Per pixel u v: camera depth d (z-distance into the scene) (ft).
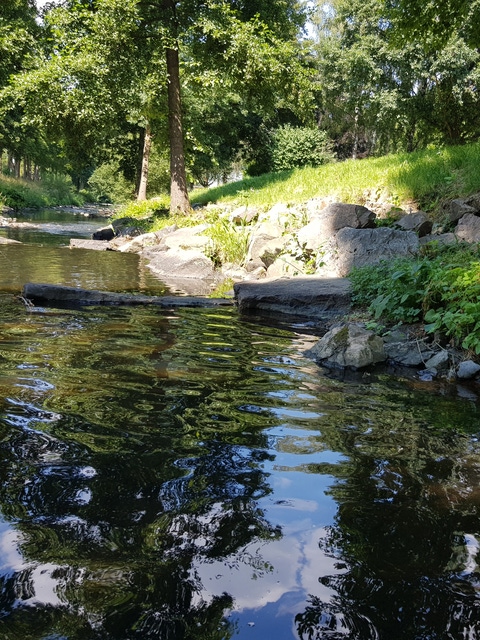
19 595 5.28
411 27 44.73
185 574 5.71
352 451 9.18
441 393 13.30
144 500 7.16
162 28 56.24
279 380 13.38
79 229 77.15
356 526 6.77
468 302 16.76
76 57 53.62
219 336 18.13
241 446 9.12
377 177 42.06
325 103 121.19
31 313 19.98
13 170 203.92
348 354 15.58
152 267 36.83
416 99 96.89
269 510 7.07
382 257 27.63
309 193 45.47
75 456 8.36
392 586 5.65
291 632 4.96
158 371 13.34
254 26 57.41
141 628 4.93
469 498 7.62
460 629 5.08
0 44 73.26
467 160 38.19
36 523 6.50
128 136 124.98
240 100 108.88
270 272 31.73
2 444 8.62
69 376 12.44
